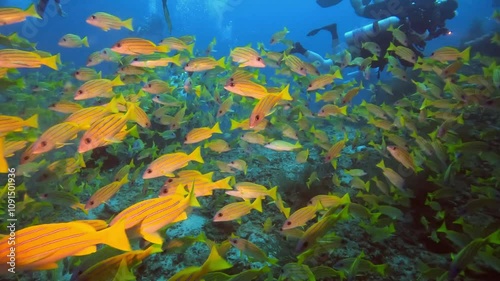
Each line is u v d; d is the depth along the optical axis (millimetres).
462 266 765
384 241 1308
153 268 1137
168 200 680
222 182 1046
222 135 2281
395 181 1312
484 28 4664
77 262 882
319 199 1125
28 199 1254
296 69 1725
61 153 1763
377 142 2121
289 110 2029
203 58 1625
